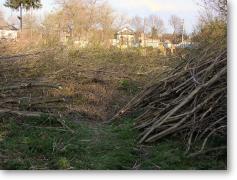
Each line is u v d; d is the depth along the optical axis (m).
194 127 5.45
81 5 28.14
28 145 5.36
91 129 6.42
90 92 8.55
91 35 19.38
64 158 4.95
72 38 14.89
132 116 7.01
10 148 5.28
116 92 9.04
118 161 4.95
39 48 9.84
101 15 28.56
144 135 5.70
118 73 10.23
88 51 12.86
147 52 14.34
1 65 8.41
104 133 6.21
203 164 4.77
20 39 11.15
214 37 9.40
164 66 11.16
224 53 6.04
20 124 6.25
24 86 7.25
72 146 5.38
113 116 7.29
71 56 10.99
